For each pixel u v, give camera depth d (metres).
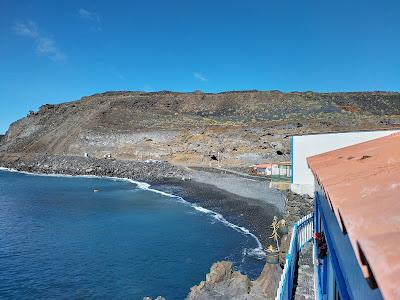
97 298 23.89
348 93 161.75
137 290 25.02
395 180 6.02
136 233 38.59
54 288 25.50
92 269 28.77
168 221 43.19
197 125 118.50
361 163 8.91
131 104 149.88
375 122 101.50
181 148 105.38
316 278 14.20
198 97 158.62
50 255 32.28
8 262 30.58
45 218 46.91
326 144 29.89
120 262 30.17
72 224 43.44
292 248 14.73
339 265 7.36
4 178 94.44
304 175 31.03
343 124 101.00
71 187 75.62
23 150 138.25
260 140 96.69
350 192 6.11
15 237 38.12
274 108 143.12
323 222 13.15
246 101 153.25
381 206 4.82
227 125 112.19
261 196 51.31
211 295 19.55
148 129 119.88
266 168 72.44
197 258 30.44
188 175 82.00
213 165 91.69
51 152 128.25
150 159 104.94
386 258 3.28
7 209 52.97
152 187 72.81
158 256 31.25
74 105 155.88
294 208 29.08
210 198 55.75
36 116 159.62
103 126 128.50
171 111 146.88
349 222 4.59
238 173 75.75
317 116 121.19
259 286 20.09
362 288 4.57
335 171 8.77
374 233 4.00
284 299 11.83
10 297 24.16
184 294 24.33
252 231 36.78
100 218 46.19
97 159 111.31
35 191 70.38
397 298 2.70
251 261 28.91
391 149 9.97
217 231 37.75
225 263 20.97
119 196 62.72
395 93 165.00
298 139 31.14
